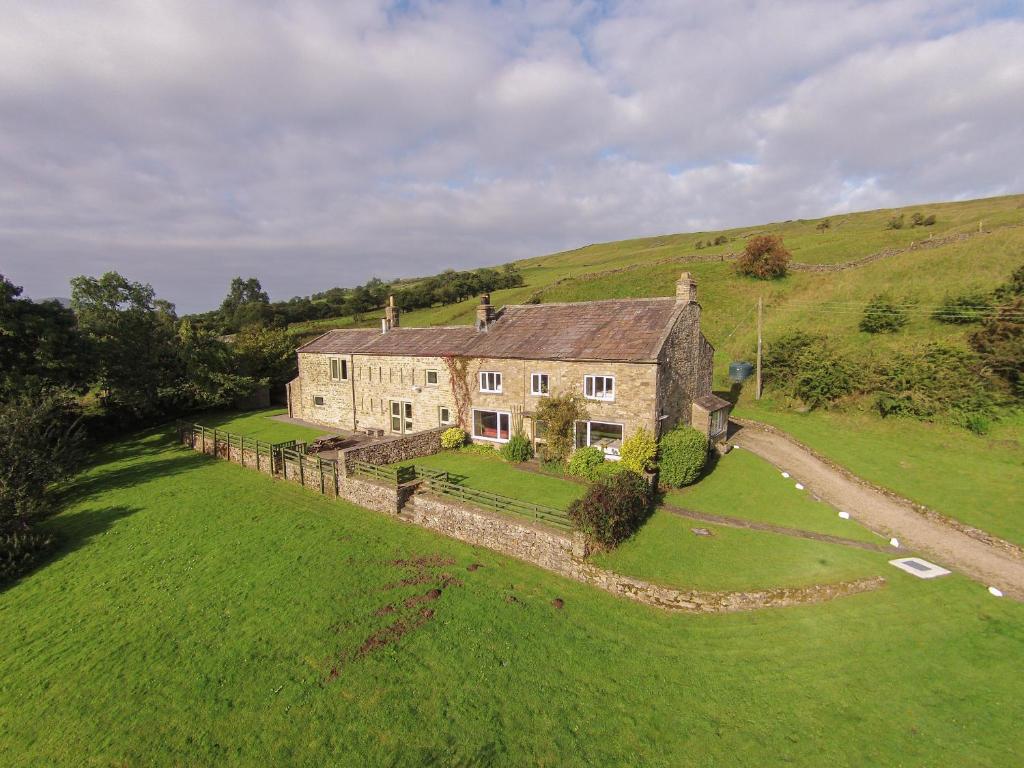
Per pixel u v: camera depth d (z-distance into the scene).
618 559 16.45
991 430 25.22
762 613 14.07
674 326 24.91
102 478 29.58
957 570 15.74
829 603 14.30
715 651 12.77
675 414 25.59
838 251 63.31
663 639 13.31
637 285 64.94
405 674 12.36
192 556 19.03
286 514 22.42
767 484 23.19
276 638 13.98
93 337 38.47
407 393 34.06
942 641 12.55
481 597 15.41
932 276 42.03
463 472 25.47
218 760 10.29
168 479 28.39
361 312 89.56
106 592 17.02
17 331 31.95
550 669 12.36
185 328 48.41
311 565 17.77
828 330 39.41
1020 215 58.09
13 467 22.16
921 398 27.95
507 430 28.67
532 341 28.27
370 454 25.64
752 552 16.91
